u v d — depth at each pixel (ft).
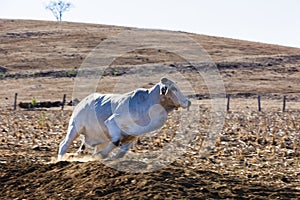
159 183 30.32
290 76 204.85
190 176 33.37
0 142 56.90
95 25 311.88
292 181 38.70
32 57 220.84
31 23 310.65
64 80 178.19
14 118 87.35
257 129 72.38
